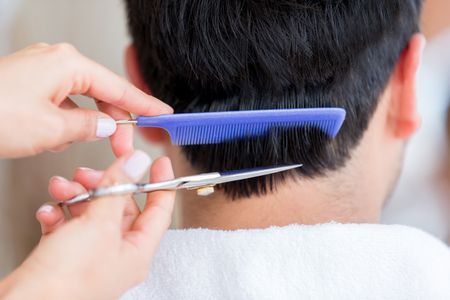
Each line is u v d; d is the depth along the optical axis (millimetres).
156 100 516
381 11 510
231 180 503
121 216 427
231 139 531
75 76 475
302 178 553
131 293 543
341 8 491
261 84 517
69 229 411
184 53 517
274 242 523
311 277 515
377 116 580
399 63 577
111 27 972
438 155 1120
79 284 408
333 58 504
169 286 538
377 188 623
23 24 853
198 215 592
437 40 1077
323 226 530
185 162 578
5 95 443
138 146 897
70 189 476
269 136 526
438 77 1096
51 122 455
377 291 516
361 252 520
